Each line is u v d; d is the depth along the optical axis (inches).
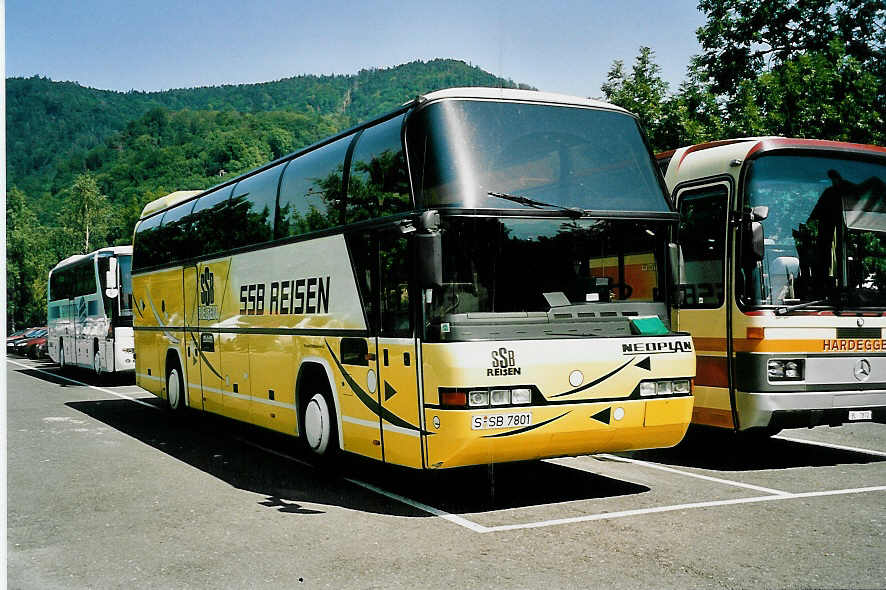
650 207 302.0
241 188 445.7
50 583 213.6
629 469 358.3
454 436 255.6
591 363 271.7
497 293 270.2
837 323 346.3
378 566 221.3
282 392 382.9
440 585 204.5
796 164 356.8
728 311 350.9
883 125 839.1
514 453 264.4
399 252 284.2
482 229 271.4
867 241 361.4
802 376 339.3
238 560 230.5
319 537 252.5
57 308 1150.3
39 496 319.0
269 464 385.4
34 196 7593.5
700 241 370.0
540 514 274.8
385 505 294.5
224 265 457.4
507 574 211.9
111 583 212.8
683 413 289.4
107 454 418.6
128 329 834.2
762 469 355.3
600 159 298.5
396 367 282.8
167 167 5836.6
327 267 338.3
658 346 285.3
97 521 278.8
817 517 266.5
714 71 1051.9
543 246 279.3
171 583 211.9
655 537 243.9
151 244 604.1
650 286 299.1
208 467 378.6
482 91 289.7
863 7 1000.9
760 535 245.3
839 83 849.5
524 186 281.3
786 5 1010.7
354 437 315.3
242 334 428.8
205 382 488.7
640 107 901.8
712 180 364.8
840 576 207.5
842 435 458.9
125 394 769.6
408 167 281.7
